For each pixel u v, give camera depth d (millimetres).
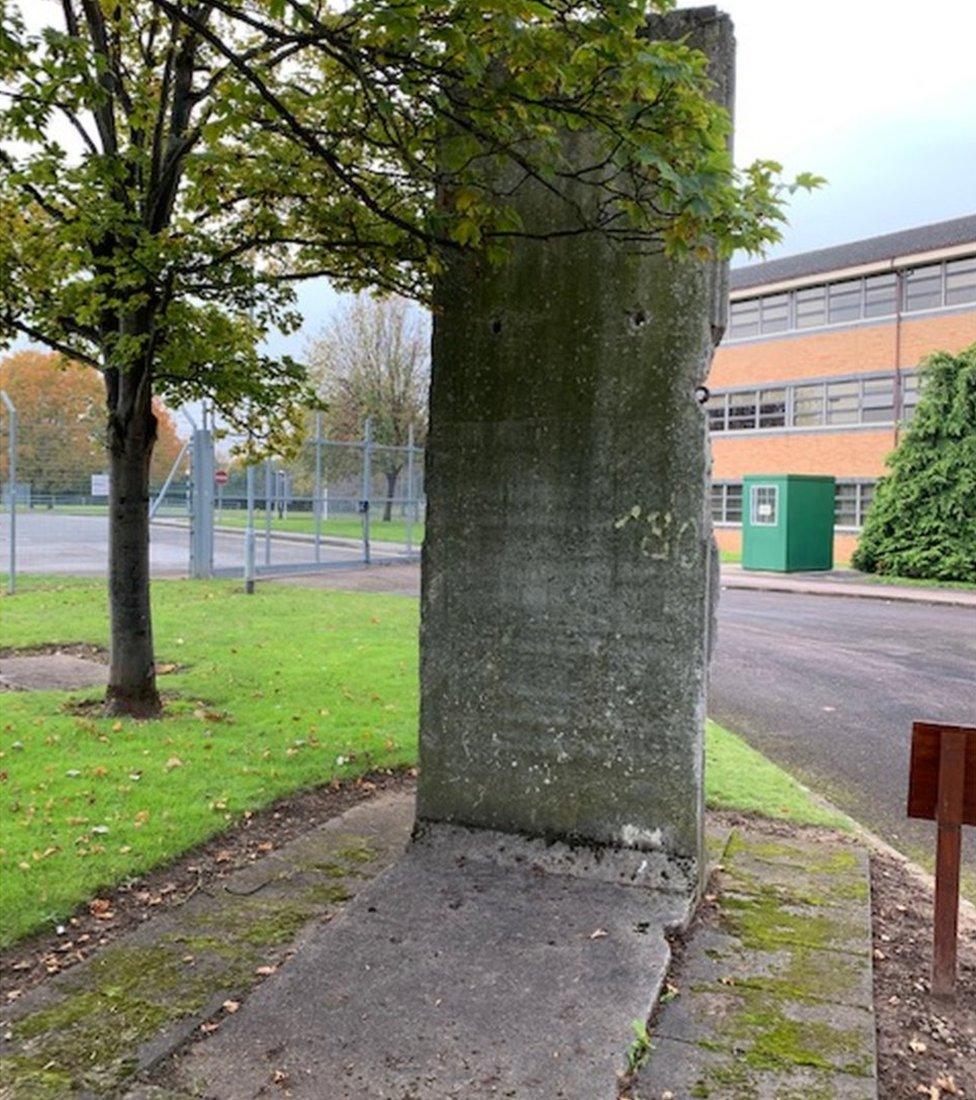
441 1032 2738
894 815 5391
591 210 3885
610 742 3875
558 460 3975
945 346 25312
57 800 4672
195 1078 2545
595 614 3904
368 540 19703
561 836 3949
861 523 27094
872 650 11164
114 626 6551
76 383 25062
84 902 3645
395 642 9844
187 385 6762
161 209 5852
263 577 17125
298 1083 2520
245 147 5719
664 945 3273
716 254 3691
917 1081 2678
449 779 4160
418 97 3516
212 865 4105
